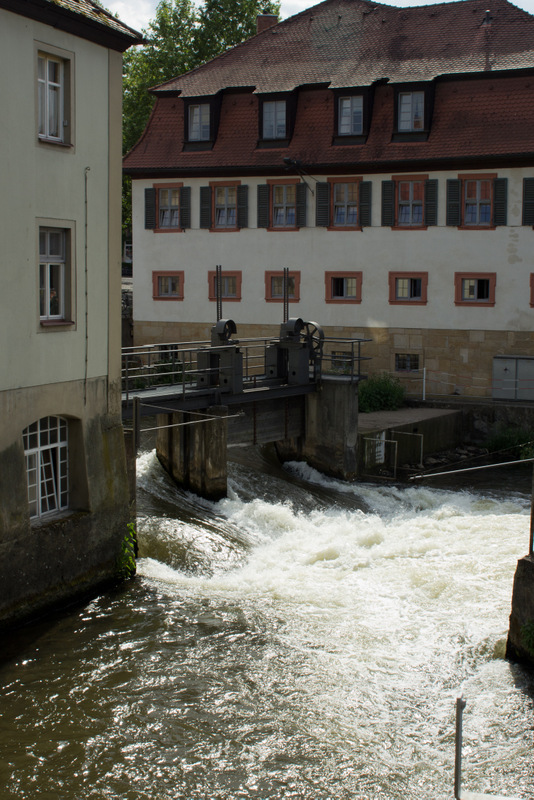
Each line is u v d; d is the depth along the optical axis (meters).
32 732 11.59
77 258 15.98
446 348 32.22
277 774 10.92
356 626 14.98
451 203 31.50
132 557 17.11
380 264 32.66
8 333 14.41
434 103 32.12
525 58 31.88
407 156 31.55
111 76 16.70
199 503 21.33
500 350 31.56
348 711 12.38
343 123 32.94
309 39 35.97
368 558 18.47
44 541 15.09
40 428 15.68
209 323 35.06
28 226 14.78
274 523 20.55
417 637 14.62
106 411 16.91
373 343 33.09
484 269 31.44
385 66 33.41
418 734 11.92
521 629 13.78
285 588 16.70
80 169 15.98
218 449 21.42
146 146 35.31
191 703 12.40
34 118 14.84
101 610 15.43
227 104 34.75
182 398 21.05
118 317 17.12
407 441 27.81
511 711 12.52
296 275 33.69
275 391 24.12
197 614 15.34
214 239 34.59
